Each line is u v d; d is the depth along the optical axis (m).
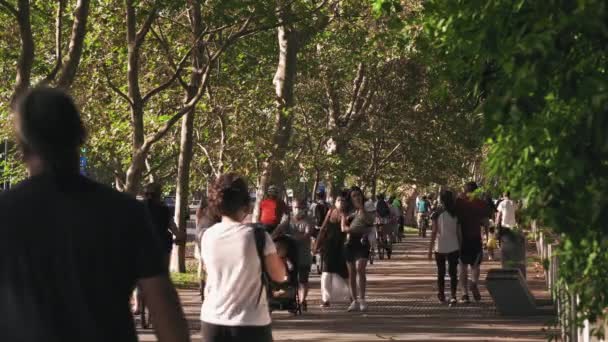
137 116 30.55
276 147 39.22
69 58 25.25
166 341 4.54
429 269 42.41
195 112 39.44
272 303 23.81
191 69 33.94
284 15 29.28
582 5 6.86
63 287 4.38
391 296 30.00
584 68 7.32
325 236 25.86
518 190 8.18
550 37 7.11
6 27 34.41
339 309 26.16
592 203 7.29
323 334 21.20
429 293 31.02
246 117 39.03
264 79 42.06
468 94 9.05
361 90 65.00
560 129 7.45
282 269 10.15
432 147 66.75
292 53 42.41
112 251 4.43
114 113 36.62
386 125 65.00
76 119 4.57
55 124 4.50
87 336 4.39
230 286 10.05
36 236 4.39
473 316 24.61
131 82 30.58
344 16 33.06
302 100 62.00
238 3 28.47
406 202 101.50
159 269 4.51
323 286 26.06
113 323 4.45
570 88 7.17
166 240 20.69
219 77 38.19
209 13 28.81
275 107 39.75
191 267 42.81
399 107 64.88
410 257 51.72
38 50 40.25
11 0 34.38
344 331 21.72
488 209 27.36
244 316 10.02
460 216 27.11
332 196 60.53
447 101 9.32
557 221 7.81
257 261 10.06
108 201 4.48
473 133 8.74
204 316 10.15
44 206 4.43
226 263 10.08
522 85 7.22
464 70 8.49
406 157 70.12
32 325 4.36
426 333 21.31
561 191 7.74
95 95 35.88
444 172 72.81
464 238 27.11
